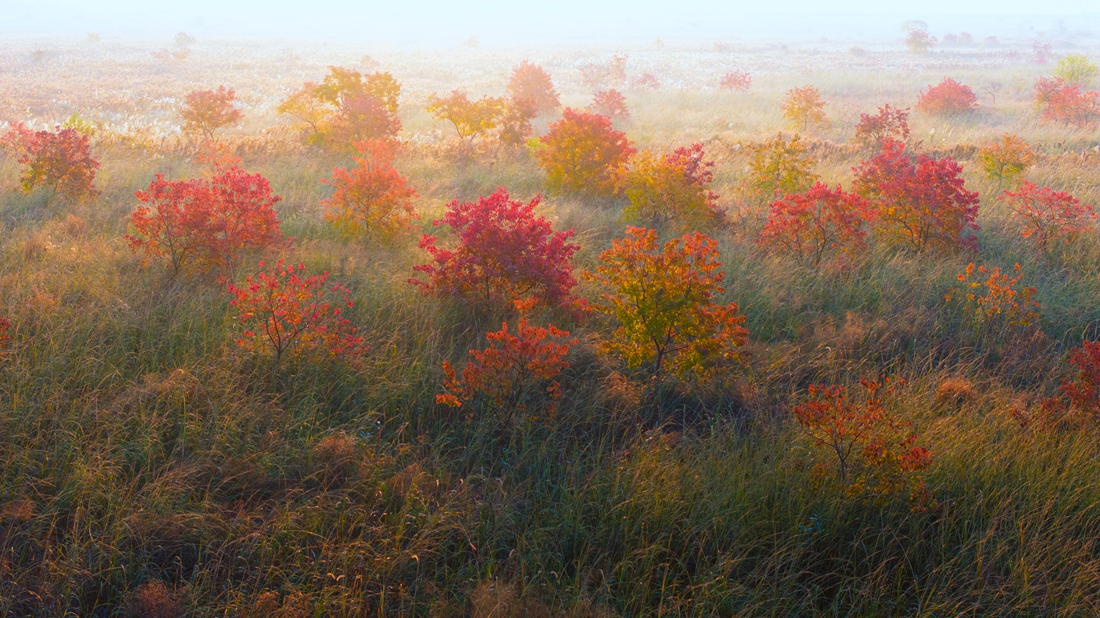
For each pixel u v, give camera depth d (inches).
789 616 142.9
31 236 327.6
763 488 171.8
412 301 262.2
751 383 223.9
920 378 223.3
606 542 158.9
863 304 279.4
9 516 152.3
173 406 191.9
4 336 203.2
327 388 207.5
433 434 195.9
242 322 228.2
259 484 169.9
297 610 134.6
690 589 144.6
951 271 310.3
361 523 157.8
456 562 153.7
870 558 156.1
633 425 203.6
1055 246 342.0
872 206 354.3
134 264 292.5
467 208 276.7
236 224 296.7
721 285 287.7
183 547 151.5
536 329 194.9
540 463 184.7
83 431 180.5
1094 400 197.5
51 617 133.4
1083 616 140.5
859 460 176.2
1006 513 163.8
